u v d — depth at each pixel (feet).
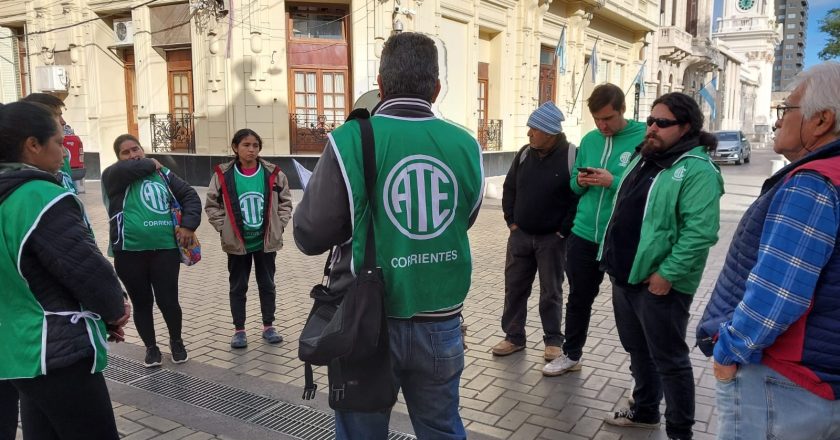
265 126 44.16
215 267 23.80
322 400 12.01
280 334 16.03
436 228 6.73
